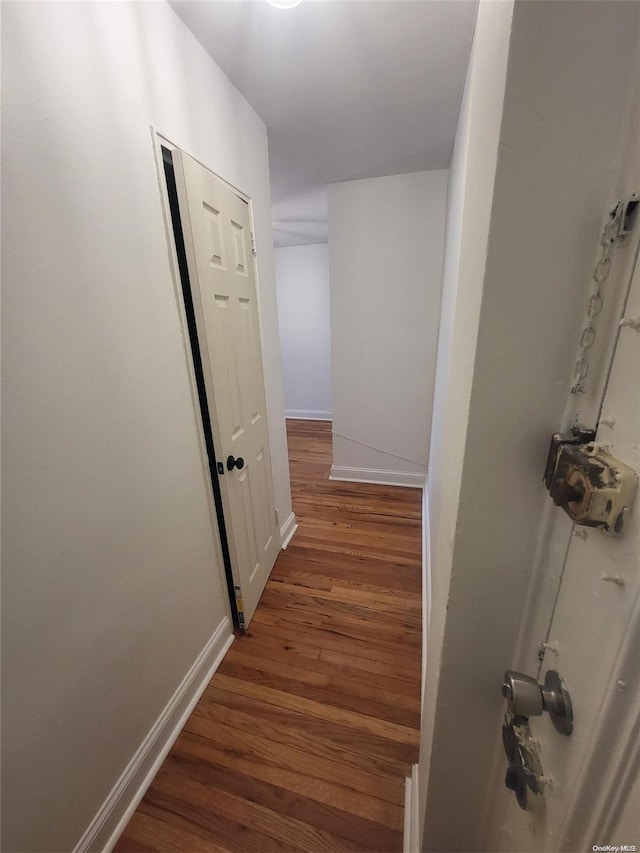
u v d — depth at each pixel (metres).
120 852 0.95
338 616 1.70
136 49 0.92
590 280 0.36
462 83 1.38
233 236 1.40
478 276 0.43
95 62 0.80
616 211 0.32
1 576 0.67
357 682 1.39
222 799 1.05
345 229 2.52
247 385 1.58
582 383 0.38
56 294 0.75
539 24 0.31
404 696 1.33
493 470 0.44
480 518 0.47
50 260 0.73
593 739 0.30
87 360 0.83
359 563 2.07
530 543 0.46
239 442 1.50
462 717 0.58
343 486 3.04
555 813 0.37
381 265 2.54
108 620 0.92
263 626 1.65
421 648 1.53
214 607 1.45
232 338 1.41
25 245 0.68
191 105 1.14
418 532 2.36
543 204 0.35
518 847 0.48
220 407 1.31
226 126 1.35
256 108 1.54
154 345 1.04
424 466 2.95
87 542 0.85
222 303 1.32
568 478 0.33
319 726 1.24
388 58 1.25
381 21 1.08
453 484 0.56
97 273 0.84
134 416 0.98
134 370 0.97
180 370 1.17
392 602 1.78
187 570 1.26
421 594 1.83
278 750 1.17
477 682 0.55
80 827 0.86
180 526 1.21
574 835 0.33
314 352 4.82
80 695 0.85
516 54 0.33
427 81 1.37
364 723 1.25
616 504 0.29
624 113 0.31
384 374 2.80
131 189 0.93
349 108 1.55
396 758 1.14
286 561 2.10
